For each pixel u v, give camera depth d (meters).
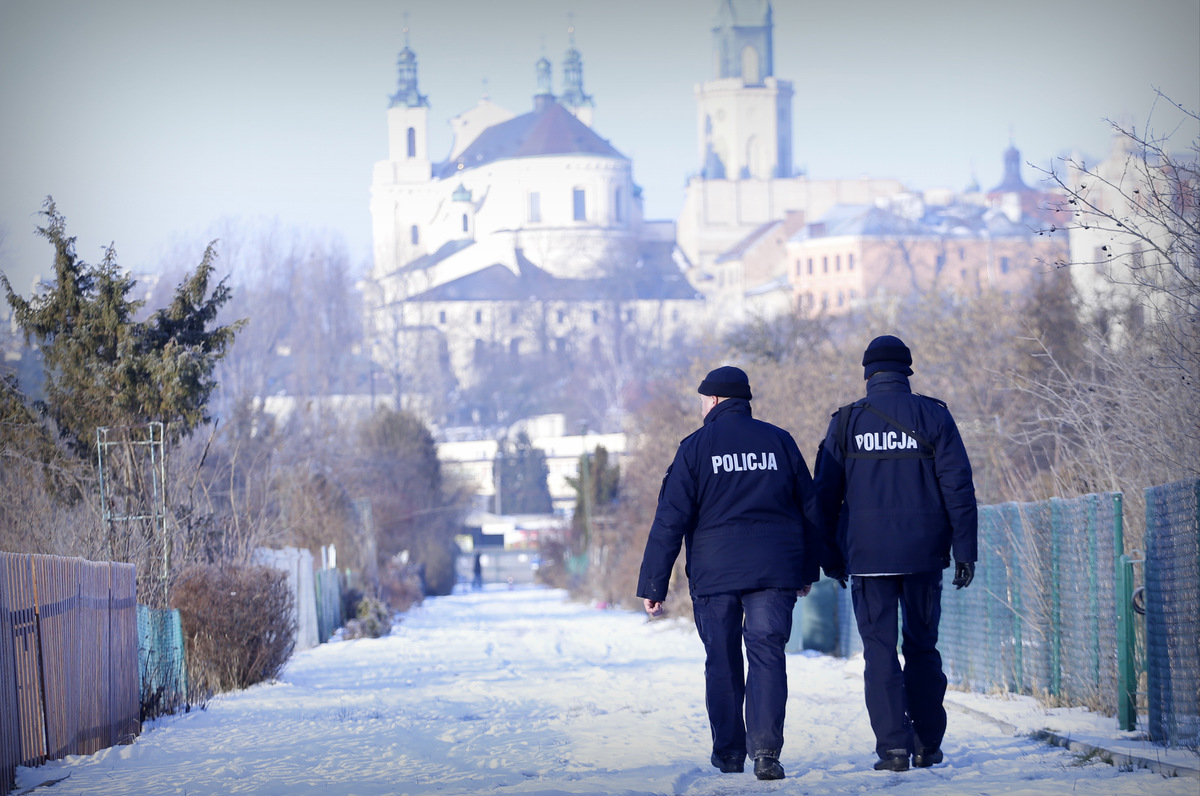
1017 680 43.91
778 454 28.48
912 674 28.97
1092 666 38.03
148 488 64.38
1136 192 39.91
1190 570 28.70
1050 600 41.38
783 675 27.88
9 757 31.64
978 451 86.19
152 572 59.41
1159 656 30.69
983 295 109.69
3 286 64.56
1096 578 37.56
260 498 94.38
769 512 28.16
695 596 28.53
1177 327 41.62
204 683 56.69
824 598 73.94
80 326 64.06
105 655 39.59
